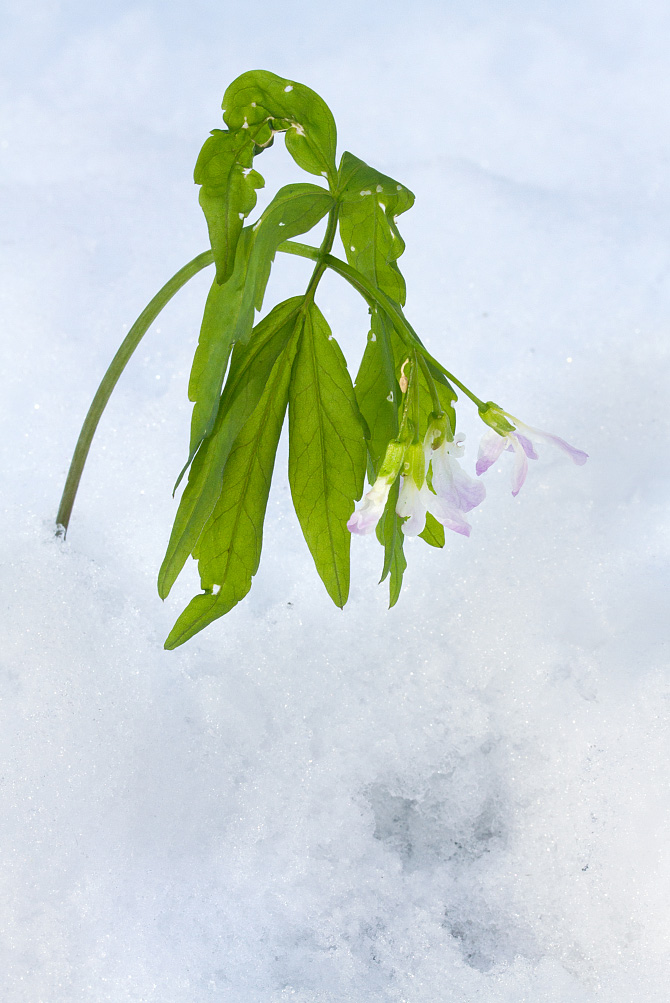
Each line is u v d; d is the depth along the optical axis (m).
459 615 0.93
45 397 1.00
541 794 0.89
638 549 0.96
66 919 0.86
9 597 0.91
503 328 1.08
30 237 1.10
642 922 0.87
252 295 0.83
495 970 0.86
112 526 0.96
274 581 0.95
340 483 0.86
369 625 0.93
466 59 1.45
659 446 1.01
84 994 0.85
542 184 1.36
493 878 0.88
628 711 0.90
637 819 0.88
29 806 0.87
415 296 1.12
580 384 1.03
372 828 0.89
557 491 0.98
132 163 1.27
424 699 0.90
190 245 1.15
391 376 0.84
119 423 0.99
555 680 0.91
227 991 0.85
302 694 0.91
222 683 0.90
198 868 0.87
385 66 1.45
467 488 0.82
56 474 0.97
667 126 1.43
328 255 0.85
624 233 1.24
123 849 0.87
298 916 0.87
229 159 0.84
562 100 1.45
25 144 1.29
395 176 1.30
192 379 0.85
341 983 0.86
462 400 1.02
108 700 0.89
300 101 0.84
